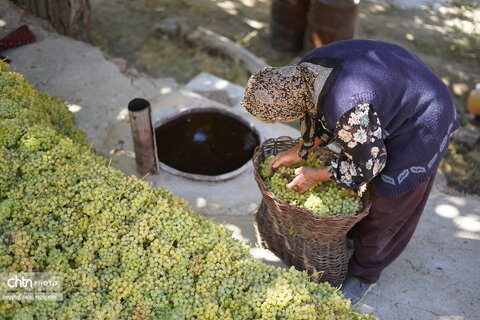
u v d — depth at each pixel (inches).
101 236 75.0
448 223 122.6
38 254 71.5
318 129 87.0
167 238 77.1
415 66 81.0
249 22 230.4
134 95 157.9
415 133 81.4
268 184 95.9
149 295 71.7
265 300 69.9
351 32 188.4
